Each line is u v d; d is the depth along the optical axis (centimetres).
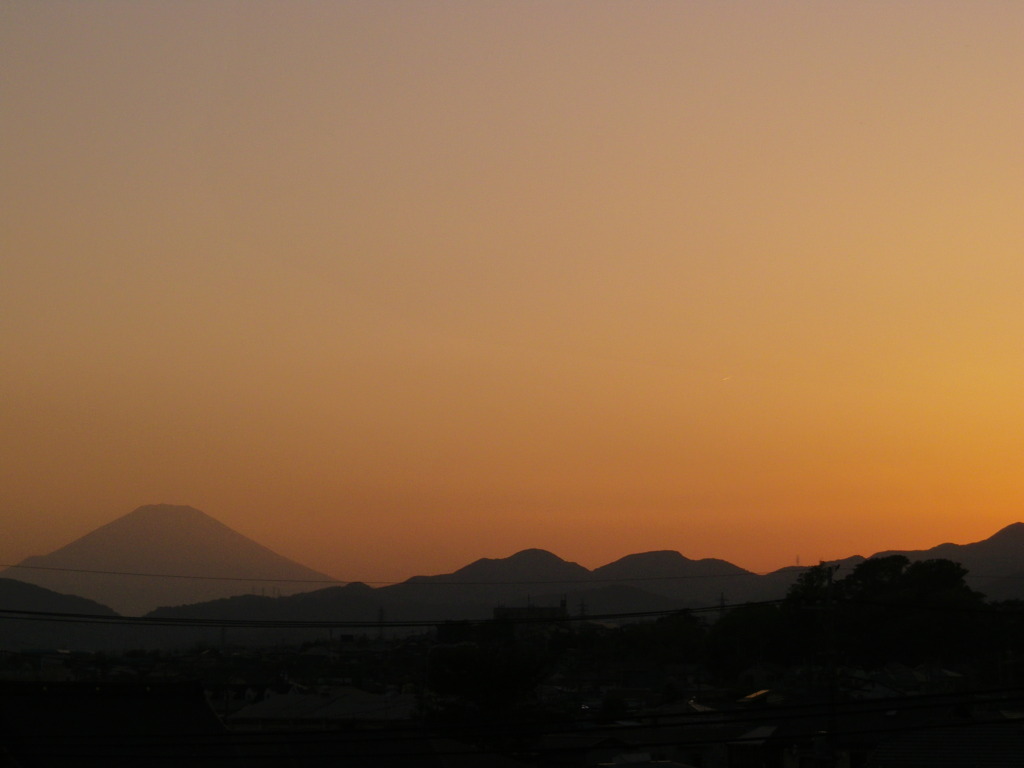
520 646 9250
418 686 6450
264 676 8775
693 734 5362
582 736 5453
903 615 8462
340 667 9381
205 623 3048
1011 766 3609
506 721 5003
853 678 6122
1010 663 7269
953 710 4581
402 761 4016
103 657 9319
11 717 3322
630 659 10988
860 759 4266
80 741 3362
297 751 3800
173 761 3438
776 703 5666
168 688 3828
